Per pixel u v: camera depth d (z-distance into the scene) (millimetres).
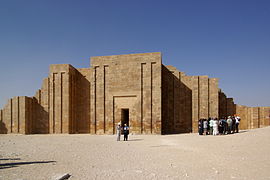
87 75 33438
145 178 7039
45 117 32000
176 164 9133
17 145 17188
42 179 6941
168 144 16438
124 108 28641
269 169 7961
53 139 22531
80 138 23516
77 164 9352
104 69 29938
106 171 8023
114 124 28797
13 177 7199
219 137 19812
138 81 28234
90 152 12922
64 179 6969
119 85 28984
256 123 29703
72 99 32312
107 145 16625
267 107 29625
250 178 6898
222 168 8273
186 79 30750
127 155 11648
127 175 7422
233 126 23812
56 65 32125
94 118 29531
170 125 30203
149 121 27406
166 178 7020
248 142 15023
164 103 30328
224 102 30984
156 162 9609
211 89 29938
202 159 10125
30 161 10109
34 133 32344
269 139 15328
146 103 27766
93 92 29906
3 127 32156
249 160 9609
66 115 31109
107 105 29297
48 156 11570
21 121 31156
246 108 30562
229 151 12141
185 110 30375
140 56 28484
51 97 31906
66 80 31562
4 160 10383
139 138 22484
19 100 31562
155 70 27875
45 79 32562
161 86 27938
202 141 17453
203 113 29703
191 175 7363
